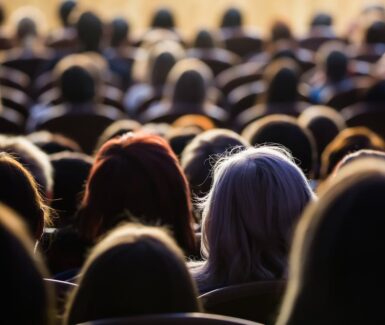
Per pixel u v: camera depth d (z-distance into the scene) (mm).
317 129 6969
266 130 5641
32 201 3738
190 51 13422
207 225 3600
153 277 2369
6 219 2104
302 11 22484
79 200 4816
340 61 11234
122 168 3875
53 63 12656
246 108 10547
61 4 15859
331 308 2041
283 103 9266
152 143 3957
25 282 2070
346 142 5430
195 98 9297
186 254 4016
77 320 2404
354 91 10242
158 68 10789
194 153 4988
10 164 3736
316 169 6234
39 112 10000
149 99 10727
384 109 8844
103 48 13797
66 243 4238
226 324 2395
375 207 2014
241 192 3521
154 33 14680
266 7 22594
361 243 2008
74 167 4926
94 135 9039
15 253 2072
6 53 14109
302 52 13688
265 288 3283
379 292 2010
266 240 3527
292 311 2107
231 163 3613
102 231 3918
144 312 2367
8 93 11508
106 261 2387
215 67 12883
